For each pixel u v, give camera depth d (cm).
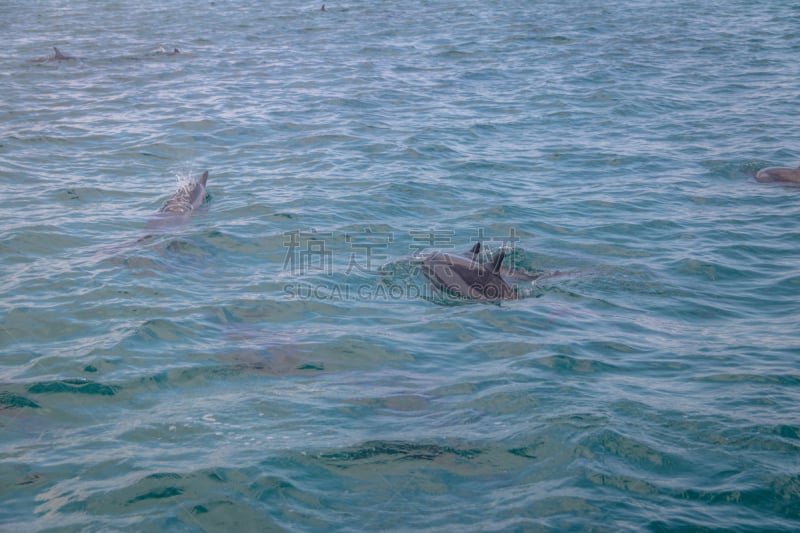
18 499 569
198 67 2698
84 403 705
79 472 602
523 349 853
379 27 3688
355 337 871
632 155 1672
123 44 3231
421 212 1313
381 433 671
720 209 1348
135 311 904
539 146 1739
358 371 791
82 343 820
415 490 592
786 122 1923
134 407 702
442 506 573
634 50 2928
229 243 1142
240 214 1268
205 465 614
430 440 660
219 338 850
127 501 570
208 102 2147
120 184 1427
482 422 692
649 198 1403
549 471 618
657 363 820
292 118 1962
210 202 1328
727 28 3416
